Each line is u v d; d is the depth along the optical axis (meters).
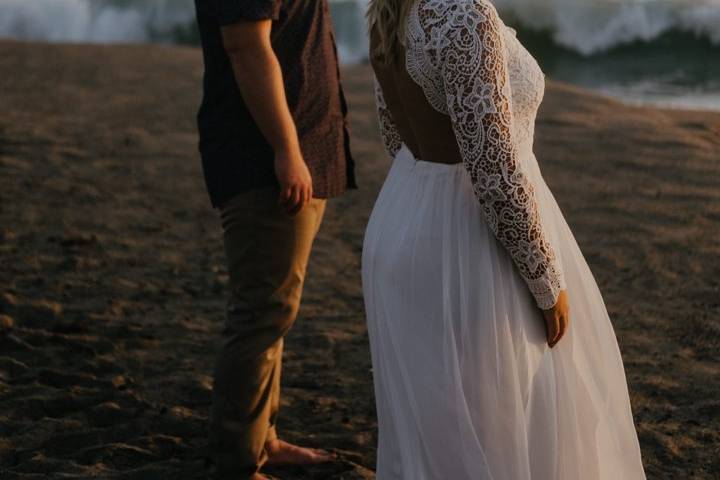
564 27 23.17
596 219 8.30
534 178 3.39
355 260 7.54
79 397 5.11
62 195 8.94
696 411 4.95
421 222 3.30
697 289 6.73
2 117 11.86
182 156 10.41
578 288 3.49
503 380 3.23
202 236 8.02
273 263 3.90
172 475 4.34
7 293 6.55
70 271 7.11
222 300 6.66
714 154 10.43
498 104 3.06
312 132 3.92
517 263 3.20
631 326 6.12
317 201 3.98
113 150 10.55
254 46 3.62
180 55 16.83
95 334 5.98
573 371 3.38
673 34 22.97
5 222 8.13
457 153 3.27
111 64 15.70
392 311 3.35
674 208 8.57
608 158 10.28
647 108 13.14
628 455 3.54
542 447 3.30
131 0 25.20
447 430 3.24
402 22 3.22
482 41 3.05
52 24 24.97
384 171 9.99
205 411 5.04
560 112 12.50
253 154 3.83
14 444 4.63
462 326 3.23
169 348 5.83
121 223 8.25
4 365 5.43
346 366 5.62
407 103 3.32
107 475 4.34
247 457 4.04
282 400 5.16
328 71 3.98
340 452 4.60
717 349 5.75
